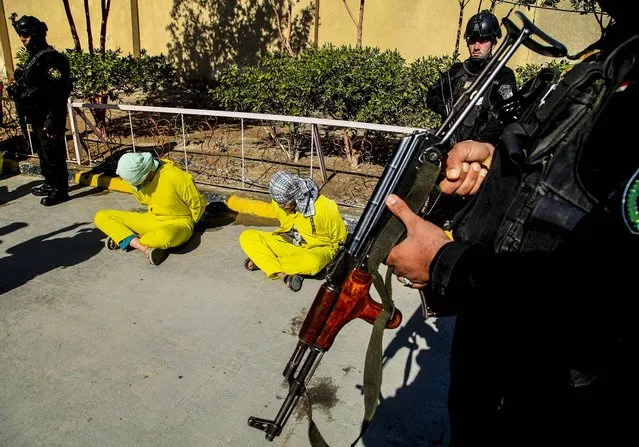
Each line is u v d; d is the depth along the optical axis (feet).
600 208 2.78
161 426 8.61
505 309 3.32
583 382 2.93
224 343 10.67
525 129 3.40
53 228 15.89
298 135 19.15
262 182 17.95
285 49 28.76
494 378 3.67
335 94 17.71
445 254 3.44
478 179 4.02
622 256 2.59
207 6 29.99
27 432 8.48
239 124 24.67
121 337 10.84
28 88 16.12
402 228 3.82
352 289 4.30
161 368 9.94
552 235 2.95
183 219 14.34
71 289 12.55
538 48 3.69
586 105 3.01
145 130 23.84
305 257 12.30
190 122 24.91
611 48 3.35
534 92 4.22
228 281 12.96
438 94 13.65
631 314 2.65
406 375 9.75
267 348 10.53
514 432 3.45
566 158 3.01
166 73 23.93
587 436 2.98
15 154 21.24
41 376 9.73
